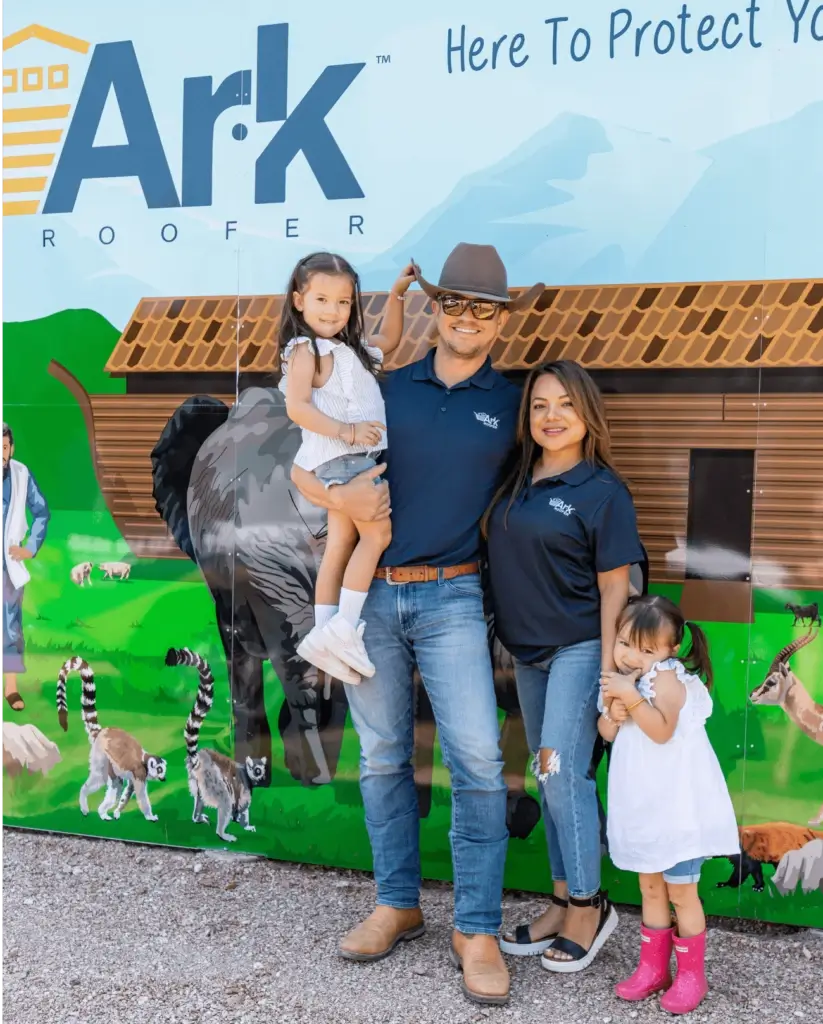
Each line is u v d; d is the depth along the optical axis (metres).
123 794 3.75
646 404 3.15
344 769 3.49
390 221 3.34
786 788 3.09
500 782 2.82
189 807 3.68
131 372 3.63
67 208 3.66
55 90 3.65
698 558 3.14
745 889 3.14
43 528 3.76
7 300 3.74
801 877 3.09
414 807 3.03
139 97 3.56
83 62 3.61
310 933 3.13
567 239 3.18
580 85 3.13
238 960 2.96
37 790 3.82
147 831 3.74
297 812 3.56
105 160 3.61
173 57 3.51
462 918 2.84
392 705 2.93
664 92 3.06
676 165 3.07
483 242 3.26
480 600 2.90
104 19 3.58
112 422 3.67
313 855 3.56
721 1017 2.66
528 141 3.19
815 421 3.01
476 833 2.81
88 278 3.66
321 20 3.35
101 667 3.73
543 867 3.32
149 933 3.13
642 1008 2.70
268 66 3.42
